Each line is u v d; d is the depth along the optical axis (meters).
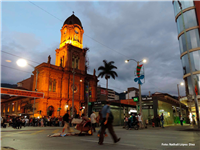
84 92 51.19
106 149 5.05
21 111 48.16
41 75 43.38
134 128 17.53
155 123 22.97
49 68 43.03
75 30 54.78
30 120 32.44
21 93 27.67
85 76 51.47
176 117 36.28
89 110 30.89
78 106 47.50
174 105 35.28
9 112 57.59
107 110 6.06
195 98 16.27
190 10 31.50
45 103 40.81
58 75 45.28
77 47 51.31
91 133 10.47
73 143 6.53
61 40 54.59
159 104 25.11
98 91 74.62
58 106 43.16
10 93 26.19
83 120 10.45
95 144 6.16
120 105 33.25
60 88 44.97
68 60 48.28
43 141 7.35
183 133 11.37
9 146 6.10
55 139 8.07
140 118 19.22
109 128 6.06
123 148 5.20
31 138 8.84
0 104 66.31
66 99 44.53
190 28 30.62
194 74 28.75
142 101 24.80
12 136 10.28
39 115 37.72
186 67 30.47
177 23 34.22
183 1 32.62
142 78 20.75
